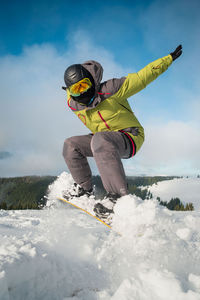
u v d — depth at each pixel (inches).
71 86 75.1
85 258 52.5
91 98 76.7
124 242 59.0
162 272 42.7
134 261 51.1
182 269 48.9
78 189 86.2
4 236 64.5
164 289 38.5
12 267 37.2
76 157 86.0
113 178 70.3
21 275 38.0
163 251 53.4
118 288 39.8
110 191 72.9
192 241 62.9
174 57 81.0
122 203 64.6
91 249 56.4
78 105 82.4
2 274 34.8
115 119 80.0
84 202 81.7
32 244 49.1
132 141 79.5
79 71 74.2
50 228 70.6
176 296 37.2
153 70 78.4
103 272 47.8
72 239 60.6
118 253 54.7
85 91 74.6
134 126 82.9
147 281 41.3
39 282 39.4
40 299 37.6
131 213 62.3
